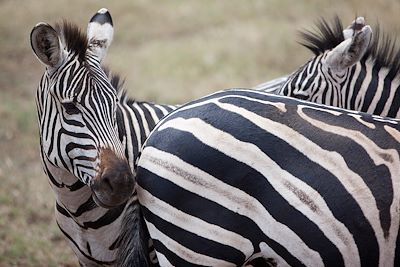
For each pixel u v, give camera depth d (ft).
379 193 17.31
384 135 17.88
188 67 54.95
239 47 57.77
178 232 17.94
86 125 19.52
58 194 21.50
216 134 17.74
